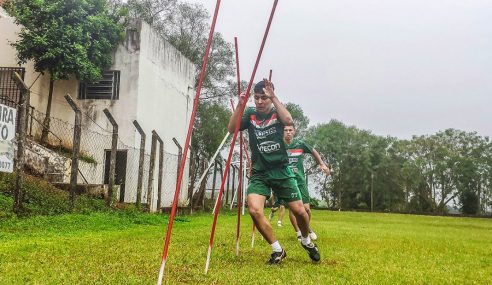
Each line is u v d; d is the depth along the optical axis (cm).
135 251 588
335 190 6150
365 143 6097
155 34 1936
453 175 5978
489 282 470
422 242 939
